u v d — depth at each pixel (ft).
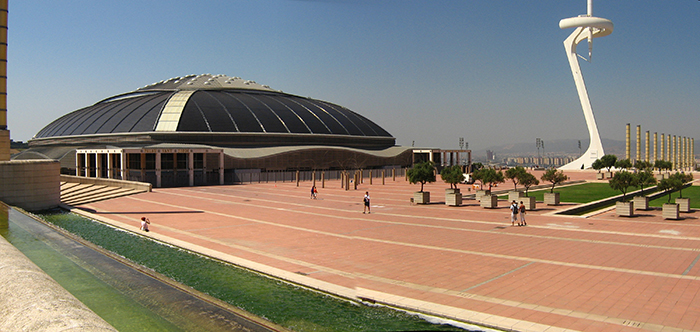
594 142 387.96
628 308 38.91
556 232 77.66
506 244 67.67
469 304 40.47
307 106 323.37
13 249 25.43
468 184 210.38
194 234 78.48
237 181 230.07
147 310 32.40
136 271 42.98
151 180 204.33
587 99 389.60
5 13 140.97
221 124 264.93
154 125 254.88
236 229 83.46
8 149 141.59
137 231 81.05
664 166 296.92
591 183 212.23
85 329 13.46
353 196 152.35
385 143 337.31
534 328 34.30
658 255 59.06
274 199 141.38
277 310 40.75
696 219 91.61
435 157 333.83
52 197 127.65
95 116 283.79
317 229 82.89
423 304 40.16
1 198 119.03
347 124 321.73
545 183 209.36
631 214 95.71
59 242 54.49
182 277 51.83
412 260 57.88
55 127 302.04
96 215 104.27
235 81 345.72
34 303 15.70
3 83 140.67
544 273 50.80
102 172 223.92
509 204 122.21
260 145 268.62
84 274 41.16
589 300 41.22
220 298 44.16
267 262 57.36
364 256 60.44
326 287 45.75
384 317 38.96
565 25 380.99
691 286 45.21
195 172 237.04
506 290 44.65
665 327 34.47
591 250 62.69
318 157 268.00
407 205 123.13
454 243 68.80
